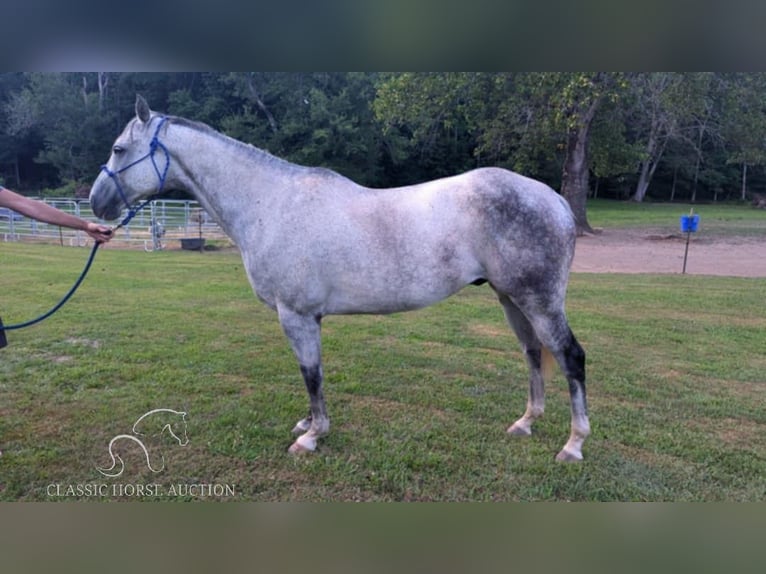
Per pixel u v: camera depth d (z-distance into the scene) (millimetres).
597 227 18844
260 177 3053
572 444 3080
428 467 3004
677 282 8766
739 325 5973
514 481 2869
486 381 4301
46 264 10164
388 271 2871
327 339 5438
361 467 3010
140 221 17484
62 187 33156
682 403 3854
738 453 3143
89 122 30953
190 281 8617
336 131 29844
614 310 6723
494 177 2922
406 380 4309
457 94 16859
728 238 15602
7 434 3363
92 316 6211
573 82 13180
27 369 4488
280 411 3721
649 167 36219
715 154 35031
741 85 16500
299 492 2789
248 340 5371
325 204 2936
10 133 32969
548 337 2947
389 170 36281
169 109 31062
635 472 2951
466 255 2871
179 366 4602
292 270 2932
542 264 2828
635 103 17375
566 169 16797
